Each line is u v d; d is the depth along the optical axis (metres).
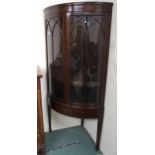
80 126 2.33
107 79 1.62
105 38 1.51
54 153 1.85
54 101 1.85
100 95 1.66
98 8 1.44
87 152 1.87
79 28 1.54
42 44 1.94
